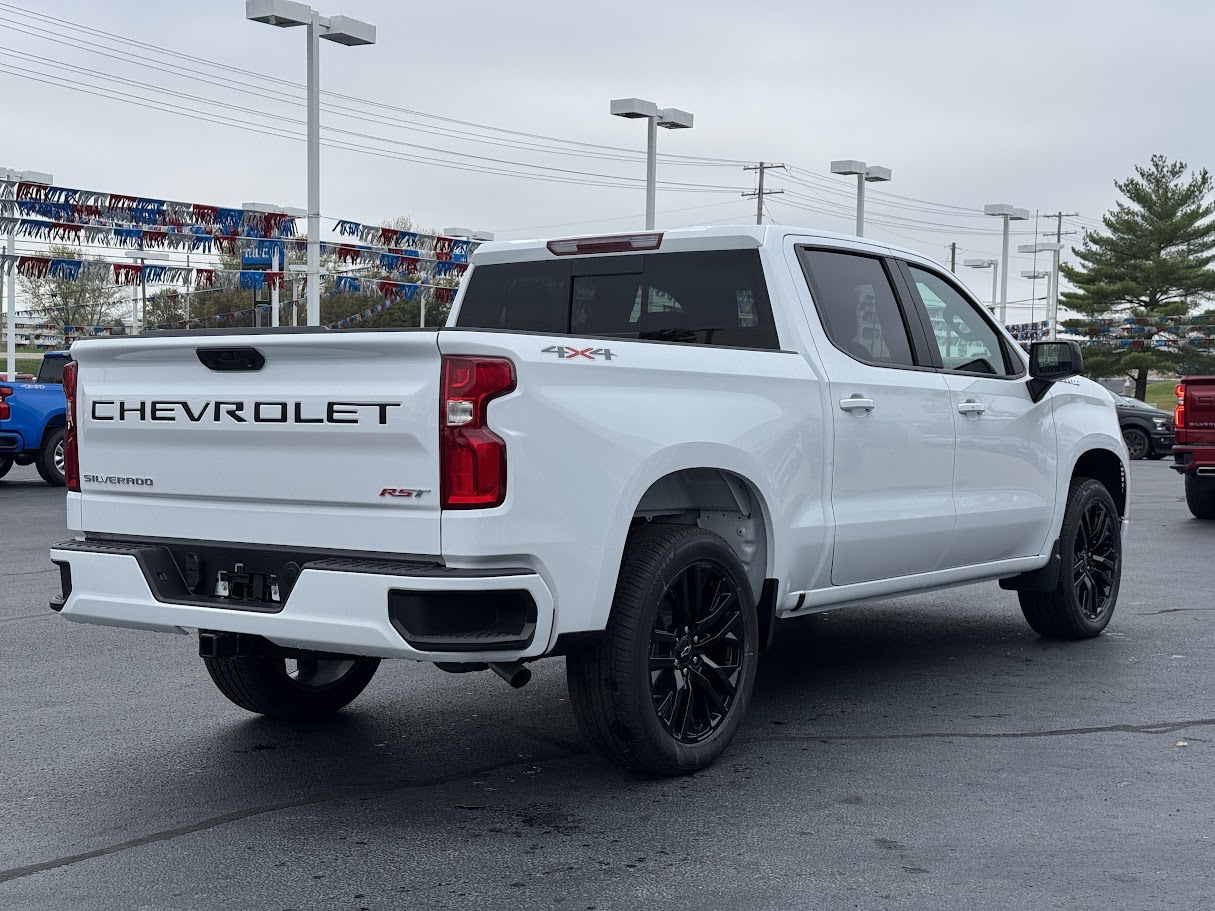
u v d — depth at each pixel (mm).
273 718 5773
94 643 7410
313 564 4238
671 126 32312
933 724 5652
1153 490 18969
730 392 5055
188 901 3756
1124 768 4996
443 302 33938
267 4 24328
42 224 25922
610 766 5047
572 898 3752
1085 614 7430
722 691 5035
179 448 4645
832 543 5539
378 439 4160
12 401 17328
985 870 3947
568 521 4289
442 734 5539
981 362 6684
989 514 6473
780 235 5727
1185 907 3666
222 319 53875
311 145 25453
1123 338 64375
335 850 4160
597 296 6156
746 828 4324
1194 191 64438
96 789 4809
